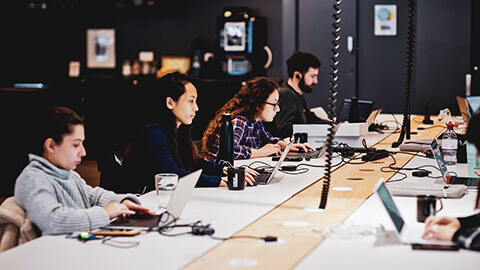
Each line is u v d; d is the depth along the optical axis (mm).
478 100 3721
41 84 10391
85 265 1828
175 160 3176
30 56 10438
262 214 2428
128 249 1978
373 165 3650
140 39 10195
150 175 3084
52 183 2285
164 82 3133
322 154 3979
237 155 3936
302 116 5348
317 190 2900
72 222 2156
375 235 2105
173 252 1941
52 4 10070
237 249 1964
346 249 1954
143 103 8586
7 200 2283
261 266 1796
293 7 8797
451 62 8250
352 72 8625
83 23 10289
